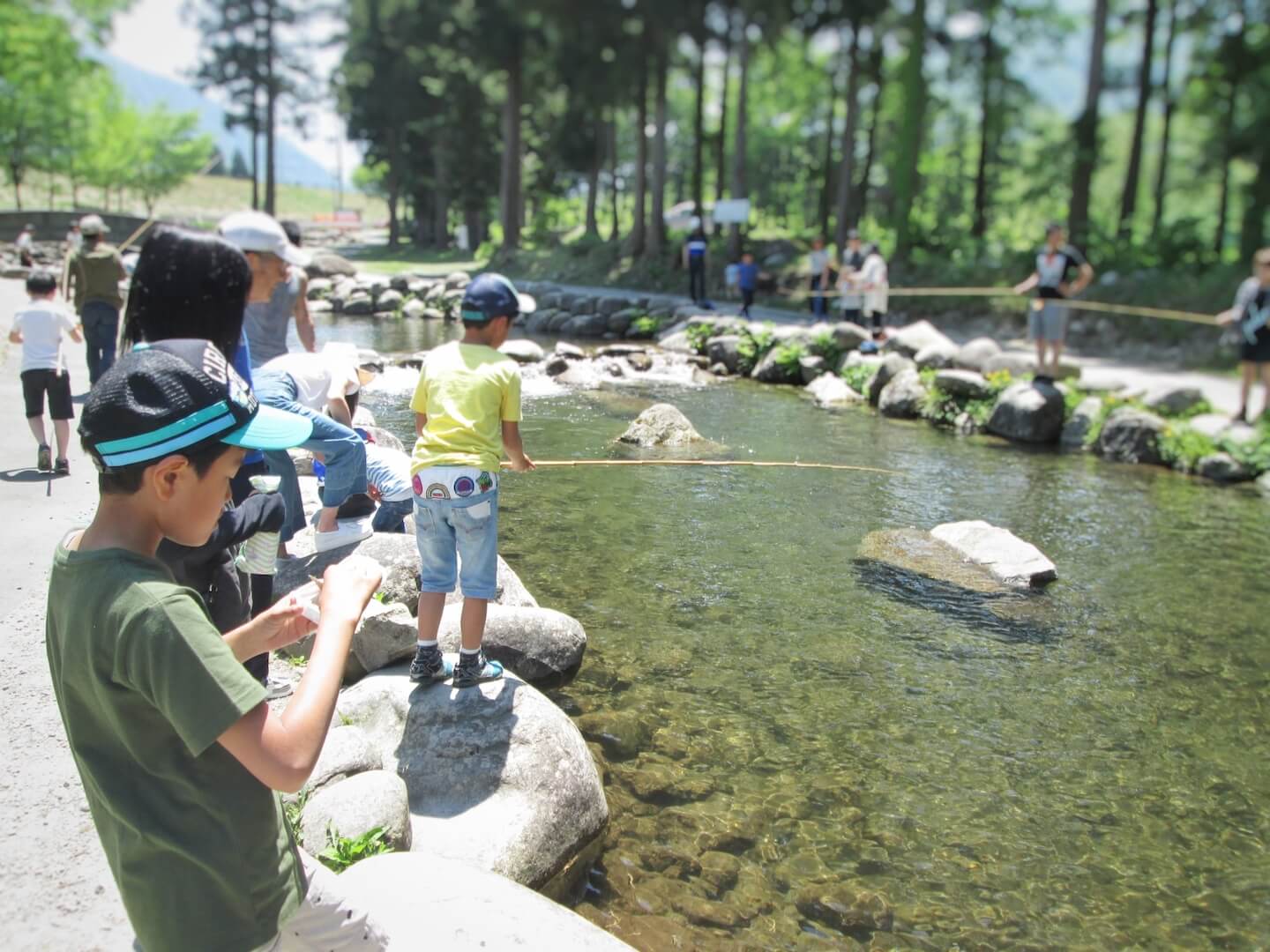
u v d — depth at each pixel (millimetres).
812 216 55094
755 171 53188
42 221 32344
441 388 3707
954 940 3072
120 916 2457
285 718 1470
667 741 4113
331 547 4941
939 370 12219
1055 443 10883
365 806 3035
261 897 1563
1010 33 29047
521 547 6406
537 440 9602
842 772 3957
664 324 19125
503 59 33344
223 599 3016
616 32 27594
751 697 4535
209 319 2678
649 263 28469
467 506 3613
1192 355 15758
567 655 4590
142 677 1394
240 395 1558
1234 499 8656
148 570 1466
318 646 1580
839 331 14242
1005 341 18391
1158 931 3154
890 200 28797
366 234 66500
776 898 3219
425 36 35125
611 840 3477
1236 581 6422
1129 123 26234
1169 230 20609
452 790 3385
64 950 2324
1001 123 30109
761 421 11188
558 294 22109
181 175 60562
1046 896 3291
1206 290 17016
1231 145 23500
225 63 43844
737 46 27594
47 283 6312
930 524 7340
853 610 5617
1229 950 3082
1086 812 3781
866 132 39094
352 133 50688
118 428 1443
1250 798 3918
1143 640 5414
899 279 22719
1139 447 10062
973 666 4988
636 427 9570
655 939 3020
